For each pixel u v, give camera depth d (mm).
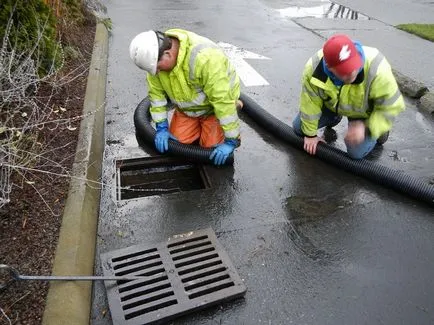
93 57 5336
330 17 8289
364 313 2254
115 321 2139
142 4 9031
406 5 9438
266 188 3270
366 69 2895
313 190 3256
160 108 3447
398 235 2803
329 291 2387
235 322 2203
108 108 4480
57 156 3221
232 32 7176
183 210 3018
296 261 2588
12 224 2537
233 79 3168
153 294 2295
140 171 3564
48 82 3875
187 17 8047
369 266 2559
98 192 3102
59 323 1952
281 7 9094
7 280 2180
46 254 2363
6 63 3471
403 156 3725
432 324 2195
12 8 3742
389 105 2994
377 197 3176
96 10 7375
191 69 2922
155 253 2578
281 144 3885
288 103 4672
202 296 2291
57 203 2750
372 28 7555
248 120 4320
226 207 3053
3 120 3275
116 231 2801
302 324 2195
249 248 2686
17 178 2891
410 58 6082
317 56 3051
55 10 5035
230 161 3494
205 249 2625
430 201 3023
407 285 2428
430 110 4496
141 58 2777
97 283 2406
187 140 3619
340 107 3262
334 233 2820
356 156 3398
